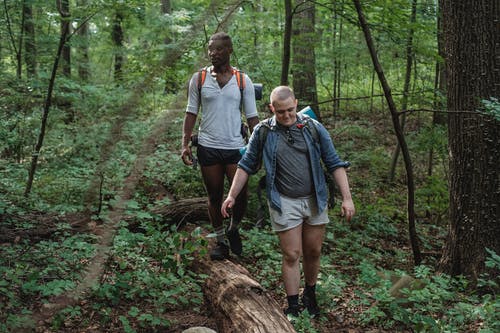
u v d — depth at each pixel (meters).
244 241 5.19
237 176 3.69
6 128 6.82
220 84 4.17
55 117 7.37
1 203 5.13
